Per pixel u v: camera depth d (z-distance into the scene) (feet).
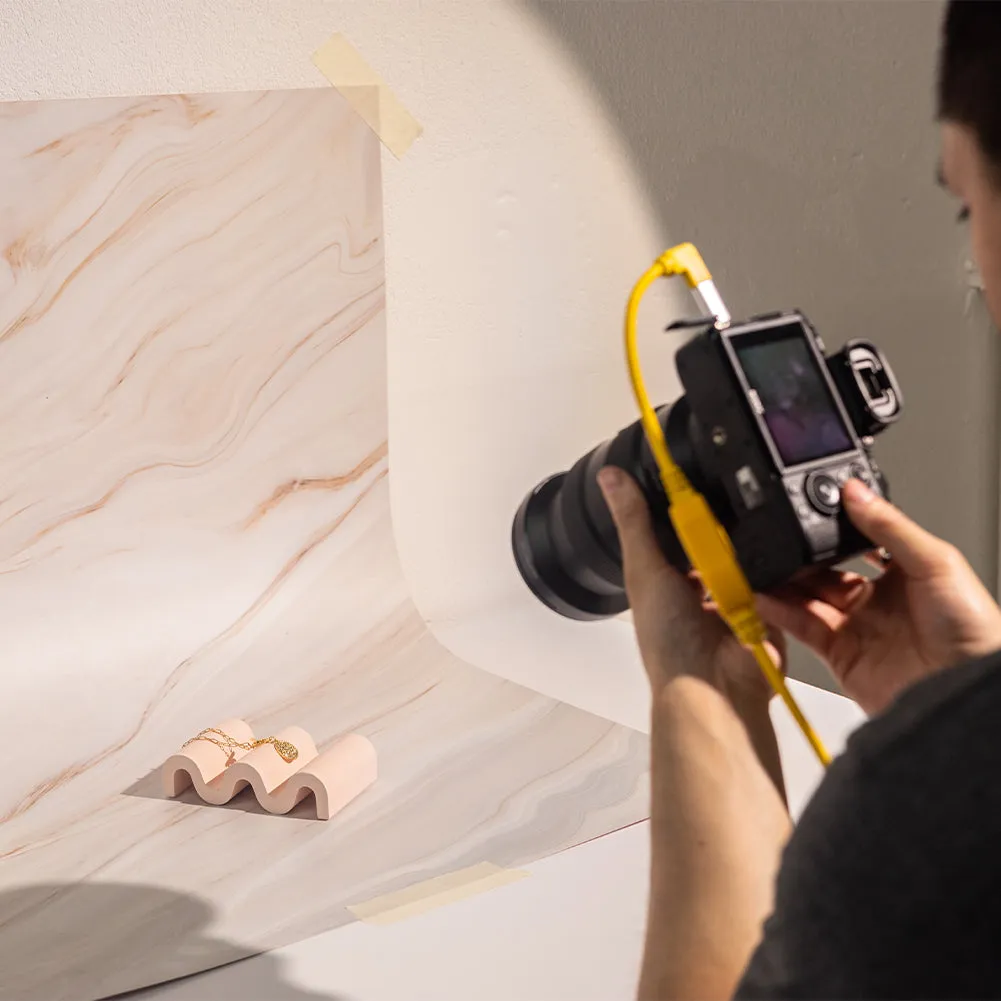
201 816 3.79
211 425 4.73
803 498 1.86
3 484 4.42
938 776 1.03
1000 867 0.98
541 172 5.01
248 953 3.04
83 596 4.61
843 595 2.19
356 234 4.79
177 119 4.41
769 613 2.17
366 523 5.08
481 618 5.33
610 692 4.67
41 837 3.69
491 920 3.14
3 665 4.46
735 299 5.46
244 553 4.87
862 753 1.10
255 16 4.45
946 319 5.87
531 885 3.31
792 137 5.40
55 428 4.47
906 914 1.02
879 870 1.04
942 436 5.93
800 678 5.55
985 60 1.36
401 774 3.99
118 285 4.45
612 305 5.29
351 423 4.97
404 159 4.79
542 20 4.87
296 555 4.96
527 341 5.19
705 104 5.22
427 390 5.08
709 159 5.29
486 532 5.35
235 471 4.81
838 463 1.91
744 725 1.80
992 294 1.48
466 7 4.74
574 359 5.29
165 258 4.51
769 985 1.14
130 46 4.30
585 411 5.38
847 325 5.70
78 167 4.29
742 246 5.43
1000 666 1.06
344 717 4.42
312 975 2.94
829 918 1.08
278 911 3.23
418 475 5.16
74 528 4.57
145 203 4.43
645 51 5.07
